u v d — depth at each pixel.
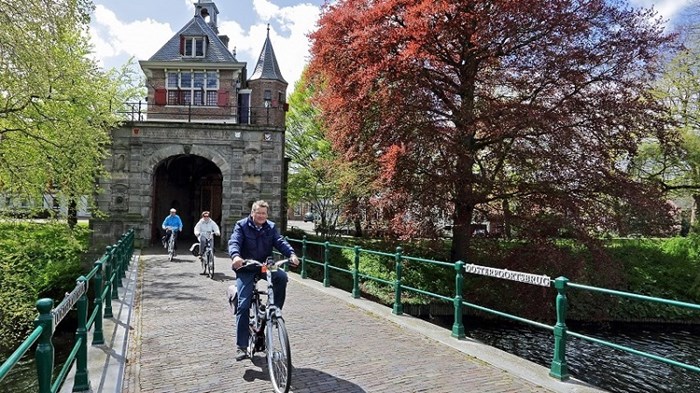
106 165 20.67
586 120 14.35
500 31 14.21
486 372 5.45
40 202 16.64
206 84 28.36
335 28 15.44
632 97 14.88
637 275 19.92
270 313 4.71
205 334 6.99
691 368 3.91
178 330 7.23
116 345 6.22
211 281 12.31
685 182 21.25
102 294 6.58
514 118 13.20
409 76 14.08
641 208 13.84
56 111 15.95
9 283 13.98
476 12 13.61
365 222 17.14
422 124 14.35
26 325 13.85
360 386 4.95
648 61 14.88
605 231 14.52
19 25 12.92
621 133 14.46
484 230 17.62
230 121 28.00
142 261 16.53
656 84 20.09
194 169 28.62
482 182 14.54
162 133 20.92
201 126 20.97
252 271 5.21
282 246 5.27
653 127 15.01
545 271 14.26
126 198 20.77
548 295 14.38
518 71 15.09
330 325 7.75
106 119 18.86
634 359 12.35
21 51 12.73
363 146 15.88
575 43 14.59
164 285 11.60
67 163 16.19
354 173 17.25
